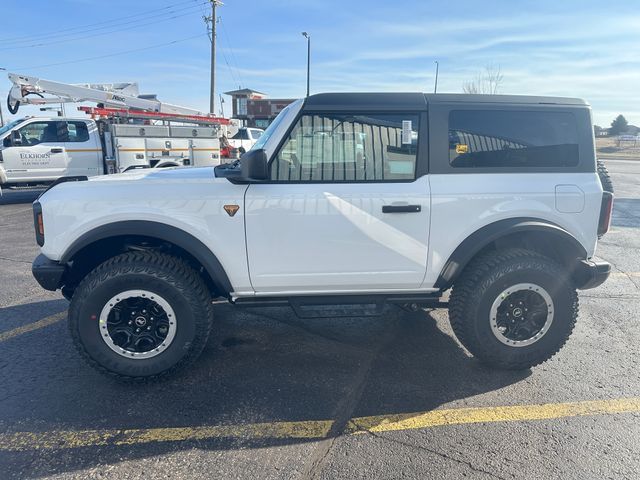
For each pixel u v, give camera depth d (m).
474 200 3.17
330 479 2.32
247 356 3.62
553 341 3.32
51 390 3.13
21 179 10.79
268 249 3.13
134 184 3.09
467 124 3.20
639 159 35.75
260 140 3.62
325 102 3.10
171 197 3.05
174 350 3.15
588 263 3.31
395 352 3.69
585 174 3.30
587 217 3.29
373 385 3.20
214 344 3.84
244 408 2.93
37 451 2.53
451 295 3.39
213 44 27.36
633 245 7.28
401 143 3.16
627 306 4.66
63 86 12.64
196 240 3.08
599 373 3.36
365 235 3.14
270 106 31.67
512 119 3.22
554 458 2.46
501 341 3.28
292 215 3.09
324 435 2.67
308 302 3.30
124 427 2.74
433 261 3.22
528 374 3.35
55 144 11.07
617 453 2.50
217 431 2.70
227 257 3.13
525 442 2.60
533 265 3.20
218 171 3.45
